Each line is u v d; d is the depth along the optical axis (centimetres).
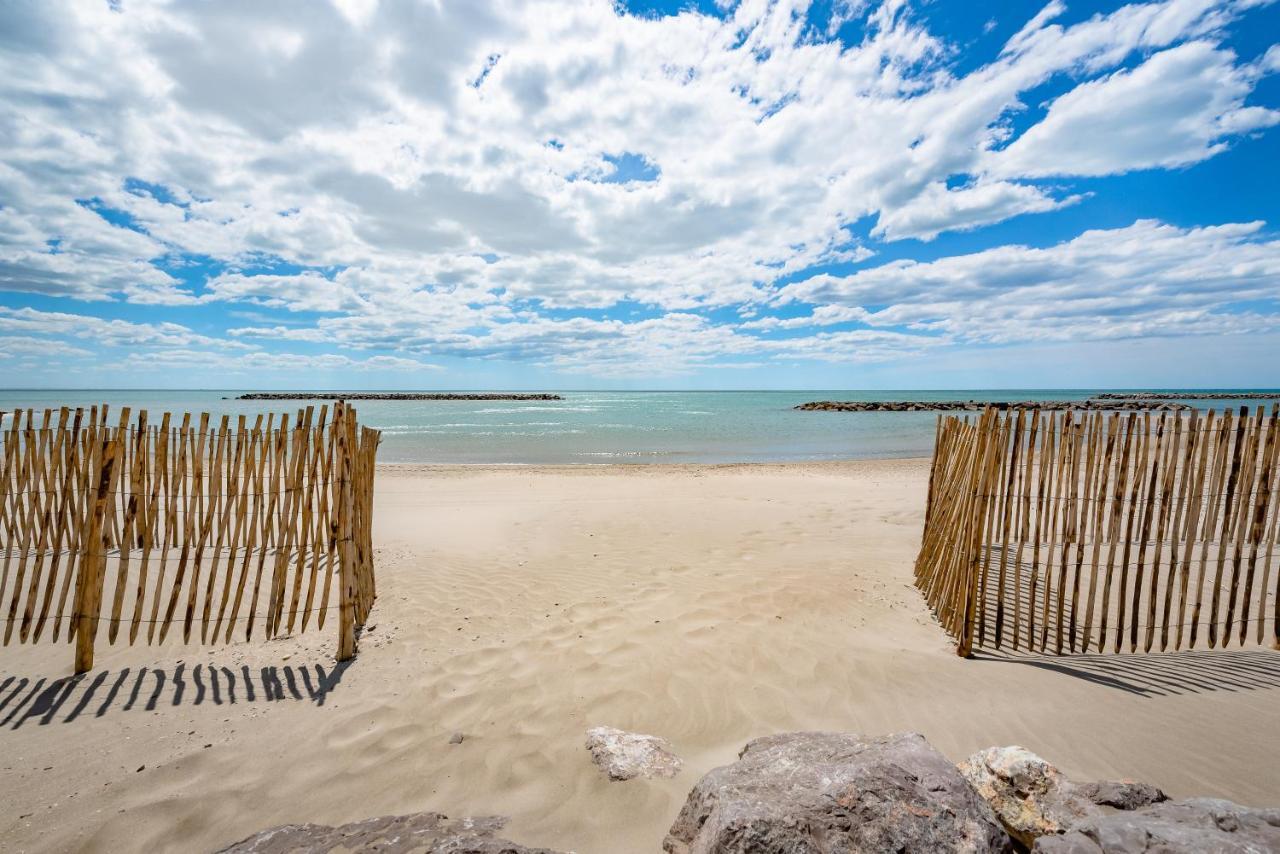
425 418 4094
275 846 227
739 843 191
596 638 456
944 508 533
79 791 272
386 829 240
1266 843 184
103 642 422
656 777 283
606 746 303
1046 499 430
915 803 205
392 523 882
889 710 349
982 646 447
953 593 473
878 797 206
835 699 362
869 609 529
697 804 230
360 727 332
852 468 1612
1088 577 614
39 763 291
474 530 841
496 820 255
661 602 537
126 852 239
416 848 221
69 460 384
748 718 343
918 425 3488
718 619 494
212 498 403
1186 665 407
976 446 444
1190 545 423
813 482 1329
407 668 404
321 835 236
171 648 418
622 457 2000
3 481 376
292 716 341
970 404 5459
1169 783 278
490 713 348
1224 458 421
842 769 221
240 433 405
